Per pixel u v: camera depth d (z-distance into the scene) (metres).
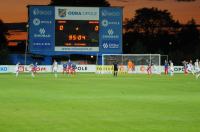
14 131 19.19
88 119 22.44
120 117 23.20
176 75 77.31
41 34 79.88
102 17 80.69
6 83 50.34
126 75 75.38
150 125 20.81
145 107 27.53
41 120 22.06
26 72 81.50
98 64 86.50
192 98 33.53
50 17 79.81
